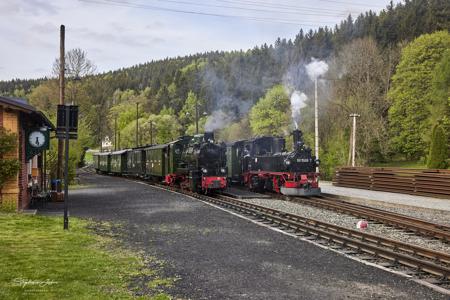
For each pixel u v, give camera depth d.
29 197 20.05
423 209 18.19
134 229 13.70
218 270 9.01
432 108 44.22
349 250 10.91
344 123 43.78
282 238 12.39
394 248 11.03
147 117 98.31
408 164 48.62
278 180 25.33
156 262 9.60
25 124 18.56
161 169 32.34
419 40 48.47
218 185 24.75
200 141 26.23
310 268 9.20
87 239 11.76
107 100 127.19
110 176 50.84
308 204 20.92
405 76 48.34
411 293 7.62
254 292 7.62
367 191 26.98
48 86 67.94
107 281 8.03
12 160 15.91
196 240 12.06
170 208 18.80
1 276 7.96
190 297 7.36
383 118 49.69
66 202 13.20
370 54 48.09
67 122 13.21
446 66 43.12
